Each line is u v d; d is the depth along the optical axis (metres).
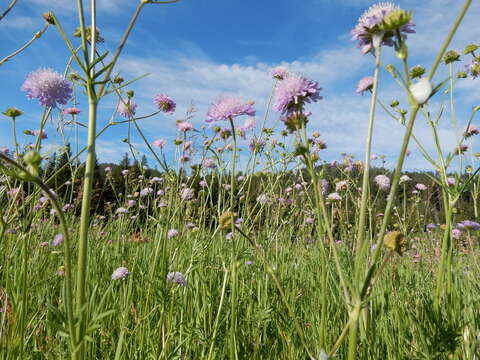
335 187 0.60
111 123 0.28
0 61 0.26
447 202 0.30
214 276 0.36
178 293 0.30
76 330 0.14
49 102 0.26
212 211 0.48
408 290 0.35
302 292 0.37
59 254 0.39
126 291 0.32
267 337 0.30
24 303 0.20
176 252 0.32
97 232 0.59
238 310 0.31
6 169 0.13
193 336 0.25
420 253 0.55
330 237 0.16
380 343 0.26
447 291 0.27
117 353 0.22
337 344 0.15
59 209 0.14
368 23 0.16
